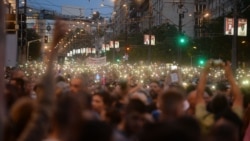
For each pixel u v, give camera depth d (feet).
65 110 20.26
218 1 367.45
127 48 313.32
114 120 34.94
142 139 19.04
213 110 38.24
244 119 44.78
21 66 260.62
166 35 358.23
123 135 28.60
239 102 40.04
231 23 161.68
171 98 31.32
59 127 20.26
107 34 540.11
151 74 221.25
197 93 39.93
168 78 90.27
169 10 439.63
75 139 20.21
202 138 19.39
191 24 444.55
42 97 20.42
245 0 227.81
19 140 19.76
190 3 408.46
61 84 60.13
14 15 150.41
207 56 290.56
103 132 20.13
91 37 571.28
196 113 38.68
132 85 91.25
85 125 20.27
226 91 64.80
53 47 22.18
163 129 18.34
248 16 229.45
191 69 266.98
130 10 542.16
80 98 22.25
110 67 289.94
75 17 455.63
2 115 19.53
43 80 20.80
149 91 71.10
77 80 50.31
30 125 19.85
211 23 289.94
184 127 18.57
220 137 21.35
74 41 568.41
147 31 383.65
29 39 467.52
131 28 511.40
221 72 211.00
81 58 552.82
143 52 373.61
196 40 330.54
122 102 48.34
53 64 21.56
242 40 240.12
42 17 431.02
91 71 234.99
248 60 251.39
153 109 44.21
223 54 257.96
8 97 37.32
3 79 19.94
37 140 19.58
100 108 41.52
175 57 347.56
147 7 498.28
